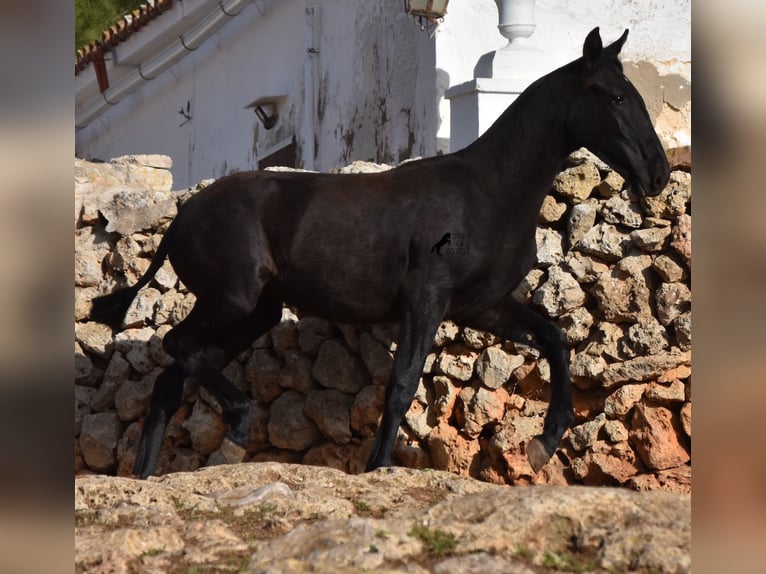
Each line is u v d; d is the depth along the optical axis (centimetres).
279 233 855
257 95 1998
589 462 910
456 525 432
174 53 2247
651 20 1396
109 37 2300
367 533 425
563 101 813
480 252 808
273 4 1925
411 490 585
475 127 1134
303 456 1034
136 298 1128
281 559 419
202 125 2248
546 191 831
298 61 1827
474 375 960
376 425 984
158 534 458
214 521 485
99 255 1170
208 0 1944
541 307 954
